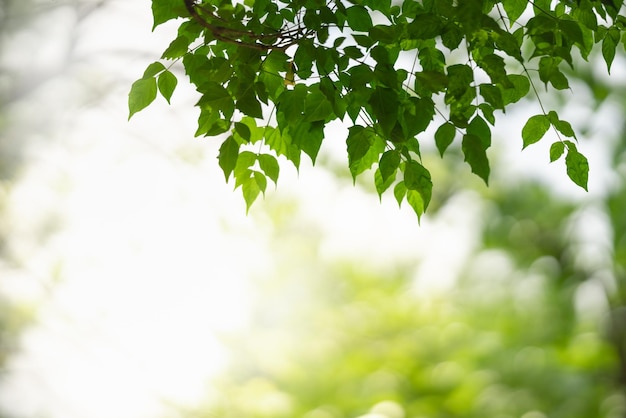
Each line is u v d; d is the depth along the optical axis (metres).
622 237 9.25
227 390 8.23
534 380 10.28
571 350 10.37
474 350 10.48
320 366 10.34
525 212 10.25
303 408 9.52
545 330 10.79
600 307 10.26
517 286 10.91
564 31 2.34
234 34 2.36
